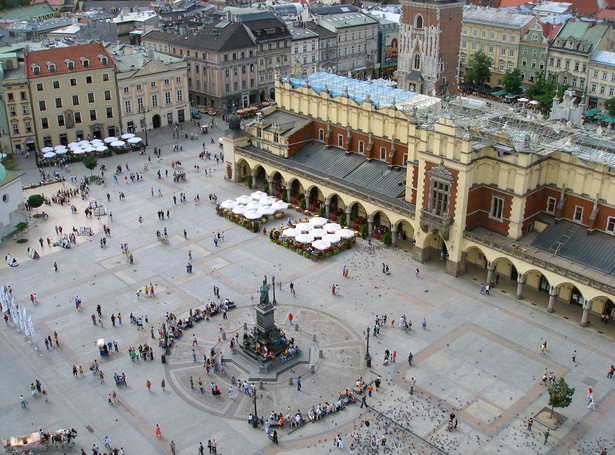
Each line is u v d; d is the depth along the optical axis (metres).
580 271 87.06
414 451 67.62
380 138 116.00
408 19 176.00
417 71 179.50
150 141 161.38
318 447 68.44
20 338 87.31
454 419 70.62
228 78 178.50
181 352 83.94
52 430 71.12
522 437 69.31
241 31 179.75
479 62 198.50
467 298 95.00
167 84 168.38
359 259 106.06
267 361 79.69
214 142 162.00
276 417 71.44
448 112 94.94
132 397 76.19
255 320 90.12
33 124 149.88
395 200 108.38
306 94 128.12
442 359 81.81
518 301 94.25
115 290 98.19
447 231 98.00
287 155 126.94
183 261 106.31
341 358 82.25
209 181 137.88
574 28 183.75
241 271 103.06
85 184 134.75
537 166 93.19
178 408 74.38
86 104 155.50
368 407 74.00
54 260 107.19
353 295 95.88
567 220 95.19
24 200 127.19
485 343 84.88
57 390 77.50
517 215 93.69
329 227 111.00
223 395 76.38
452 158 93.75
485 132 96.38
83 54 153.62
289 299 94.88
